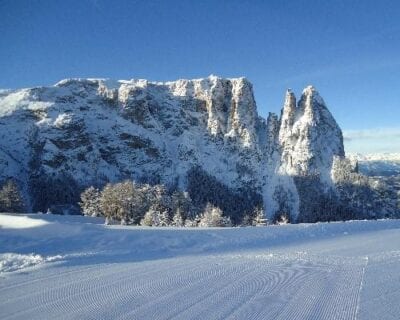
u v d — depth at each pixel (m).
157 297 12.89
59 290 14.15
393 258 19.27
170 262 20.08
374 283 14.05
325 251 22.92
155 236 34.84
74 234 38.94
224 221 86.94
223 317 10.76
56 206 156.62
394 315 10.57
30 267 18.98
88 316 11.11
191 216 104.38
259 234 34.34
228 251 25.92
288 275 15.83
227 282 14.83
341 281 14.56
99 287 14.49
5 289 14.53
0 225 59.72
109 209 94.75
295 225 40.78
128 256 23.88
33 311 11.75
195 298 12.66
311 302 11.95
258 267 17.75
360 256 20.41
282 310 11.24
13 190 106.19
